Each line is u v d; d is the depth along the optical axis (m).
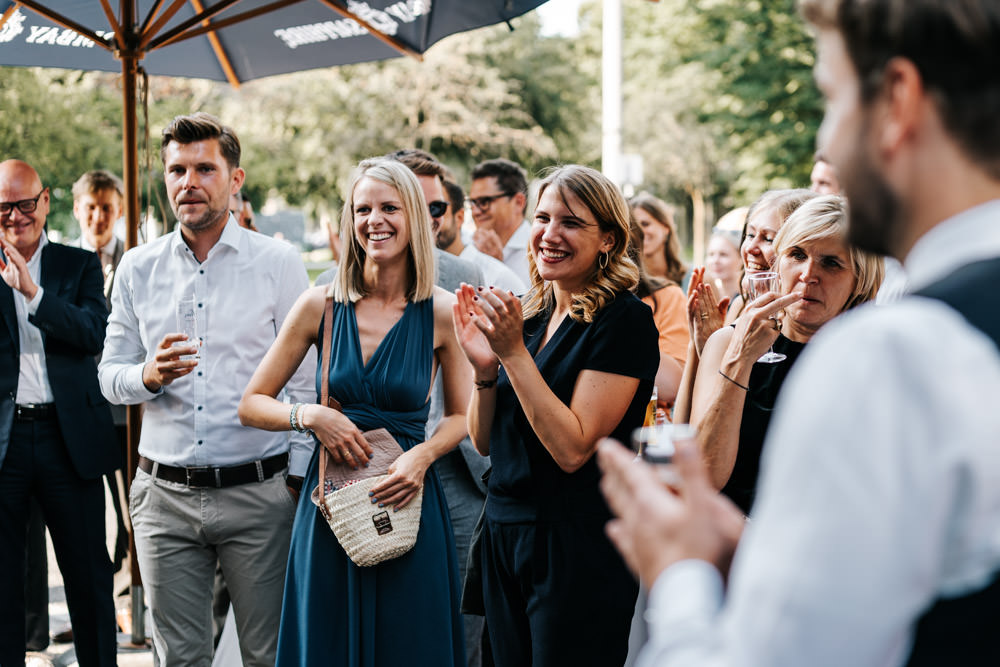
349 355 3.30
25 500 4.14
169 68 5.55
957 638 0.88
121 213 6.21
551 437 2.63
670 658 0.92
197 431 3.63
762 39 25.30
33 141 19.48
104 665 4.21
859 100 0.95
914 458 0.83
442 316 3.42
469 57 26.84
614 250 2.82
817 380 0.88
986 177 0.93
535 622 2.74
